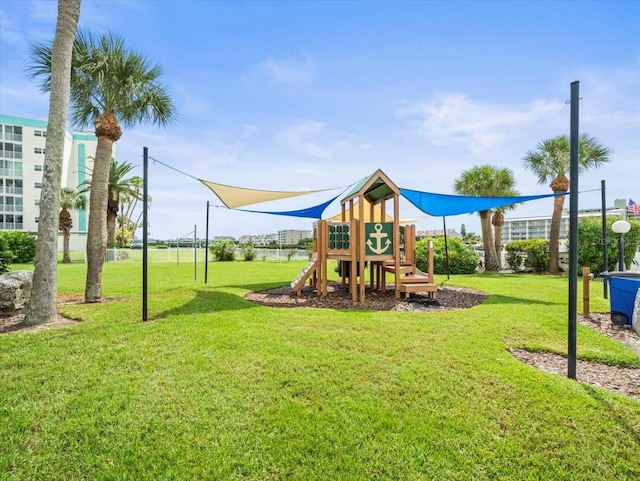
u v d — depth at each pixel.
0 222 38.59
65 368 3.83
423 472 2.29
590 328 5.90
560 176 16.77
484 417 2.88
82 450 2.48
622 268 9.10
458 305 8.02
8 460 2.36
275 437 2.62
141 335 5.07
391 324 5.82
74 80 8.12
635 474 2.28
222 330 5.36
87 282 8.13
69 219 24.81
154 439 2.59
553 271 17.00
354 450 2.48
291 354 4.27
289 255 30.14
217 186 9.14
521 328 5.62
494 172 19.91
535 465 2.36
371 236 8.48
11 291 6.66
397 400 3.15
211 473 2.26
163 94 9.19
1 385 3.41
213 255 28.03
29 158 40.25
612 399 3.19
